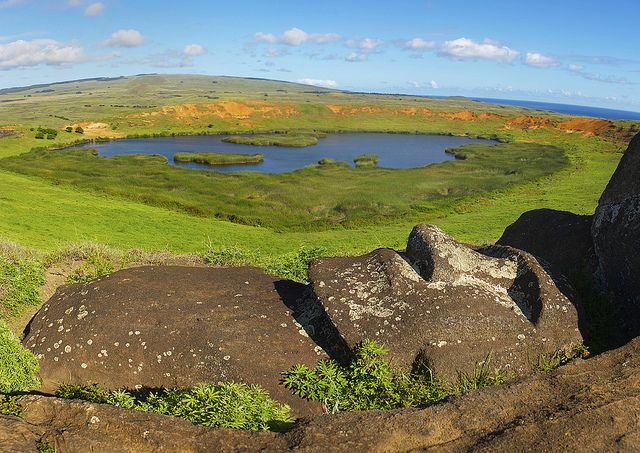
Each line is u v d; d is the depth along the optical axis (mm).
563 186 49562
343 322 7086
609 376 5613
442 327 6785
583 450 4574
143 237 28359
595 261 8953
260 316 7777
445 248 7648
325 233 32906
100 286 8406
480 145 84438
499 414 5121
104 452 4848
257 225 36062
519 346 6820
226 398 5789
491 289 7422
